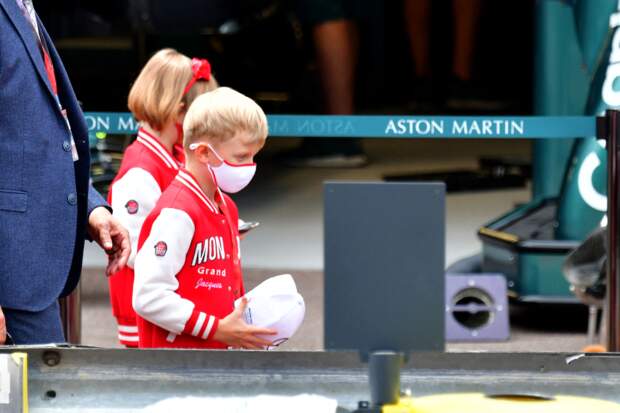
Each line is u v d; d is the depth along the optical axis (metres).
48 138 7.81
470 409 5.44
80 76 20.17
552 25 14.10
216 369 5.95
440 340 5.17
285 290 8.26
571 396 5.84
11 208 7.71
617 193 10.98
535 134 12.52
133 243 9.38
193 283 8.14
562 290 14.41
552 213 14.55
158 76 9.52
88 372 5.93
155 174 9.48
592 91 13.95
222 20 20.69
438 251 5.16
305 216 20.36
